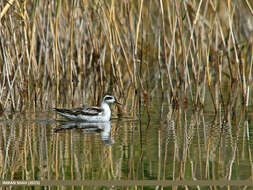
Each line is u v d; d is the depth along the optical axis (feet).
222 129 47.24
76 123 51.08
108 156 38.42
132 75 58.80
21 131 46.78
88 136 44.96
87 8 60.75
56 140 43.37
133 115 54.39
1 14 46.57
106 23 57.31
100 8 59.57
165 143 42.19
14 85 59.31
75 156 38.42
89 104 59.47
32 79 61.26
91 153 39.22
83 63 67.05
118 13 68.39
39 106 57.93
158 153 39.24
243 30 75.66
